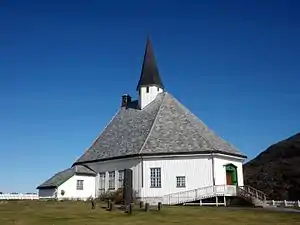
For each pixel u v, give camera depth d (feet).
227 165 176.76
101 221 105.70
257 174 251.80
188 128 184.85
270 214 123.65
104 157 193.47
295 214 123.95
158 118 193.16
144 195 173.58
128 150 184.55
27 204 149.89
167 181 172.86
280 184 230.27
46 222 103.04
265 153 276.00
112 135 207.31
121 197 168.86
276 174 240.53
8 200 171.63
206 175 170.19
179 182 172.04
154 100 209.87
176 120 190.60
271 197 222.69
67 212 123.95
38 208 135.33
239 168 184.34
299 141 262.47
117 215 117.80
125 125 207.10
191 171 171.83
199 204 165.89
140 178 176.14
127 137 195.62
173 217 115.03
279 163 251.60
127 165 182.70
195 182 170.40
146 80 213.66
